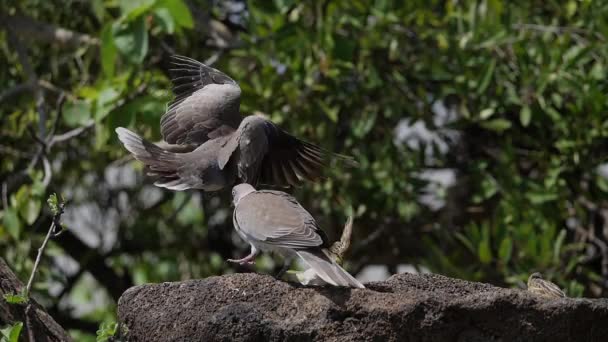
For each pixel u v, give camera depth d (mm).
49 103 16141
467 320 7445
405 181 14227
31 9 16234
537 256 13289
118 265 17594
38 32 15438
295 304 7727
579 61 13445
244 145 8656
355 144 14414
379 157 14266
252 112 13953
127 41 13172
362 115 14023
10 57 16047
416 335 7477
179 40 15359
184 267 16984
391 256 15531
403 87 14305
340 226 14805
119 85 13586
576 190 14320
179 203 15508
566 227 14734
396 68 14289
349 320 7574
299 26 13977
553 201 14055
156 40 15109
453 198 14961
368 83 14000
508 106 14070
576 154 13523
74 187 17438
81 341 16609
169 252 17172
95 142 15656
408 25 14055
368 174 14234
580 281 14055
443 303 7438
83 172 17250
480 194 14055
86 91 13711
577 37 13867
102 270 17422
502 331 7441
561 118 13641
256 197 8320
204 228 16969
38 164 15070
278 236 7910
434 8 14969
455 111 14836
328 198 14203
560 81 13461
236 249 17266
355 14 14125
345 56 13797
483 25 13711
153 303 7934
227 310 7680
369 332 7520
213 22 15109
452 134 14969
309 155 9289
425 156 14656
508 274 13367
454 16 14055
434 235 15359
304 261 7699
